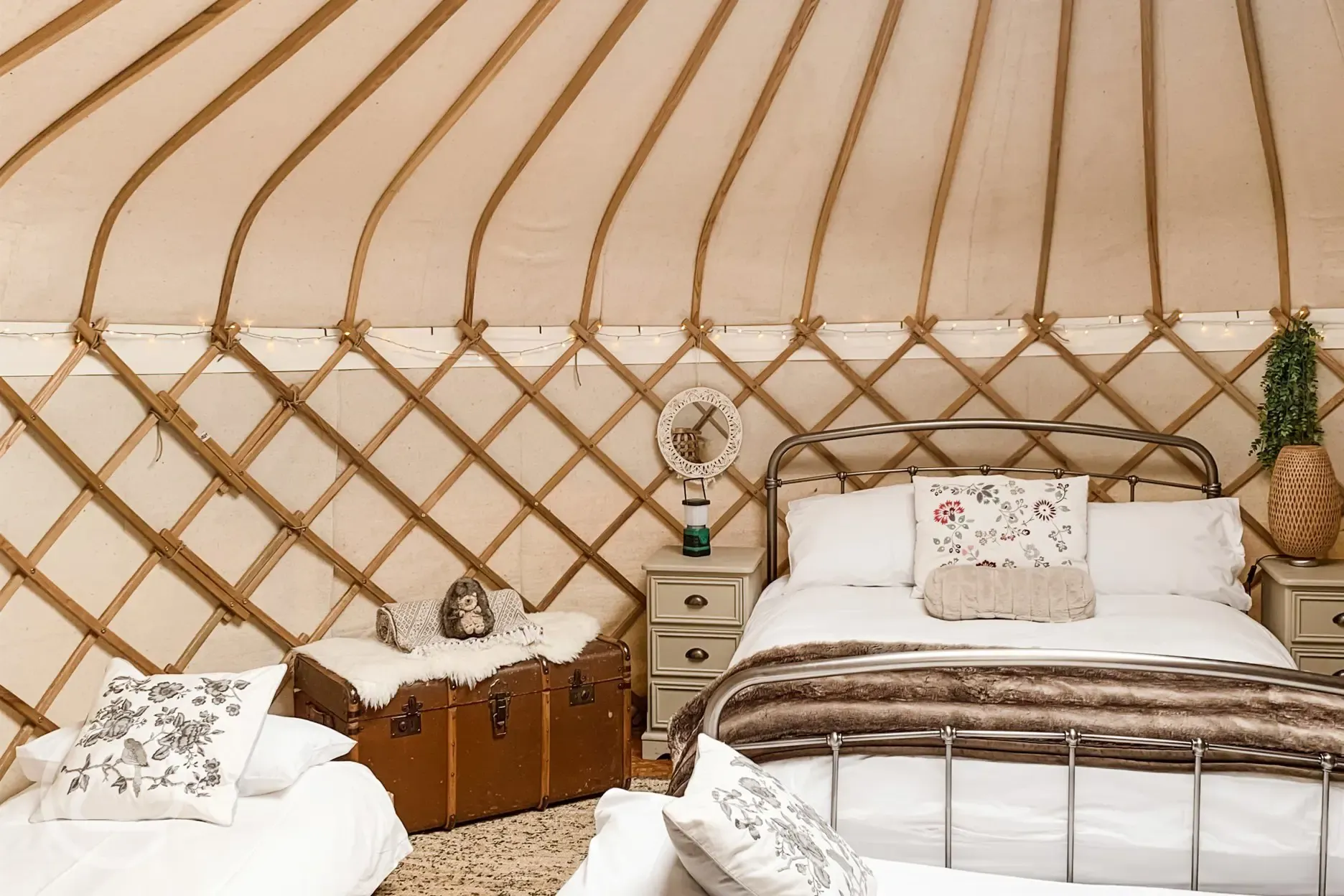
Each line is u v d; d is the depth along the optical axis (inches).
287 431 135.0
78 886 84.9
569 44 113.2
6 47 87.4
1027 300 153.4
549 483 151.8
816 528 139.8
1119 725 88.2
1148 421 151.7
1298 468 135.7
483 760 124.3
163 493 125.9
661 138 131.8
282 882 89.4
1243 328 147.3
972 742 89.4
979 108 129.3
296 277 132.5
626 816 79.9
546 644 128.6
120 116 102.4
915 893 74.0
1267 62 119.8
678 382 155.6
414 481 145.0
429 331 144.3
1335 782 84.4
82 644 118.8
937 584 119.4
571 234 144.8
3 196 104.7
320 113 113.0
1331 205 138.2
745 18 114.1
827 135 133.5
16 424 112.3
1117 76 123.3
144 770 96.8
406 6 100.7
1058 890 74.4
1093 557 130.0
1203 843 83.6
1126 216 144.1
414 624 128.4
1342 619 129.3
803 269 153.2
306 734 106.6
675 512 156.6
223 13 91.7
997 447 155.2
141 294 121.7
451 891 108.4
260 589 134.0
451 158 127.5
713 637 142.2
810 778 90.7
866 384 154.9
